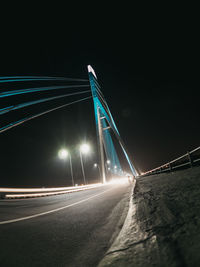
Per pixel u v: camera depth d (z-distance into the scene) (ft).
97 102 166.20
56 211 17.81
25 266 6.09
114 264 4.61
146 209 9.73
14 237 9.68
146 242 5.51
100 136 143.64
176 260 4.07
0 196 44.16
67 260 6.14
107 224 9.92
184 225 6.03
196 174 19.72
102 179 124.57
